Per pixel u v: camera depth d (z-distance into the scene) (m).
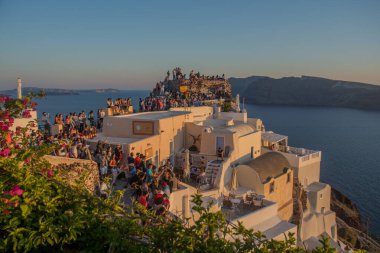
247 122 51.56
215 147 37.53
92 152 27.62
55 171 10.38
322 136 176.50
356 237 48.53
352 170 100.81
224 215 8.95
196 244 8.13
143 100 47.81
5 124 11.30
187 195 23.50
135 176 19.61
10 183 9.02
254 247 8.34
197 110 47.75
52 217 8.28
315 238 37.41
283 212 38.41
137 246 8.19
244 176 35.28
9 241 7.91
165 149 35.06
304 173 45.44
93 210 8.97
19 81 24.59
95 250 8.26
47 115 29.66
